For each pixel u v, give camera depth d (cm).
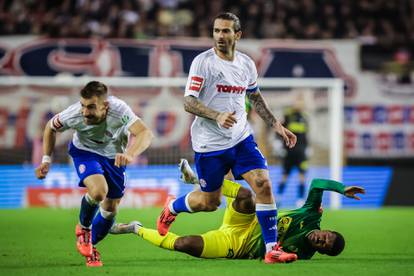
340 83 5259
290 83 5281
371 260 2397
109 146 2228
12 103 5303
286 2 6394
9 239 3019
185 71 5591
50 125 2209
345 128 5641
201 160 2255
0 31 5859
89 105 2080
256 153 2220
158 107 5350
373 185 5534
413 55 5772
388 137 5653
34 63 5572
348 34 6253
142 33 6081
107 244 2858
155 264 2261
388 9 6481
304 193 5109
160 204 5175
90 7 6269
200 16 6300
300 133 4941
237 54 2258
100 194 2114
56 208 4884
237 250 2311
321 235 2247
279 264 2209
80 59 5575
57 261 2350
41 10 6144
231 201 2306
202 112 2123
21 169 5188
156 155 5278
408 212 4659
